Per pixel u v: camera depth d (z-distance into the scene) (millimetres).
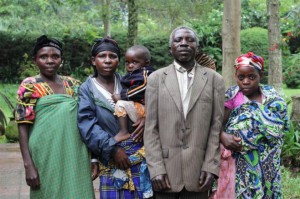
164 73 3418
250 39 17406
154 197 3441
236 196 3656
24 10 15695
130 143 3447
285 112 3633
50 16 15648
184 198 3389
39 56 3545
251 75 3598
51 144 3428
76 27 15586
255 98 3686
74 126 3471
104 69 3547
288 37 8688
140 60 3893
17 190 5672
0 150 7934
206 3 12242
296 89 16484
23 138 3451
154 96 3367
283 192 5535
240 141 3584
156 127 3377
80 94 3555
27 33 17906
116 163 3424
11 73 18016
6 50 17891
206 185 3293
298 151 6785
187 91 3369
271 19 9844
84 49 17625
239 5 7852
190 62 3436
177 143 3322
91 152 3602
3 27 16312
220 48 17328
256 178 3604
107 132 3475
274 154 3633
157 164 3295
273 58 10219
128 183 3443
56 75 3633
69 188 3414
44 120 3436
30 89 3449
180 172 3311
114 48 3592
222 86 3432
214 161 3336
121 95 3510
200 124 3330
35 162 3439
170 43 3455
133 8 12633
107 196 3473
